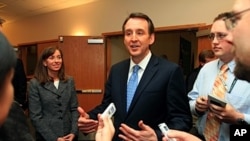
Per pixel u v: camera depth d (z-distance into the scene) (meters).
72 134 2.48
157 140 1.22
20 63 3.05
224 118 1.35
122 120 1.48
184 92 1.47
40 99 2.48
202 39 3.55
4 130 0.73
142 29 1.49
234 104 1.45
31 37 6.21
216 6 3.43
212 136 1.52
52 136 2.39
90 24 4.93
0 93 0.48
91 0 4.85
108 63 4.70
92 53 4.66
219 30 1.52
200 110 1.54
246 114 1.36
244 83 1.45
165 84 1.44
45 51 2.57
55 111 2.48
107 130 0.93
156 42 5.41
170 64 1.49
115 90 1.58
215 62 1.70
